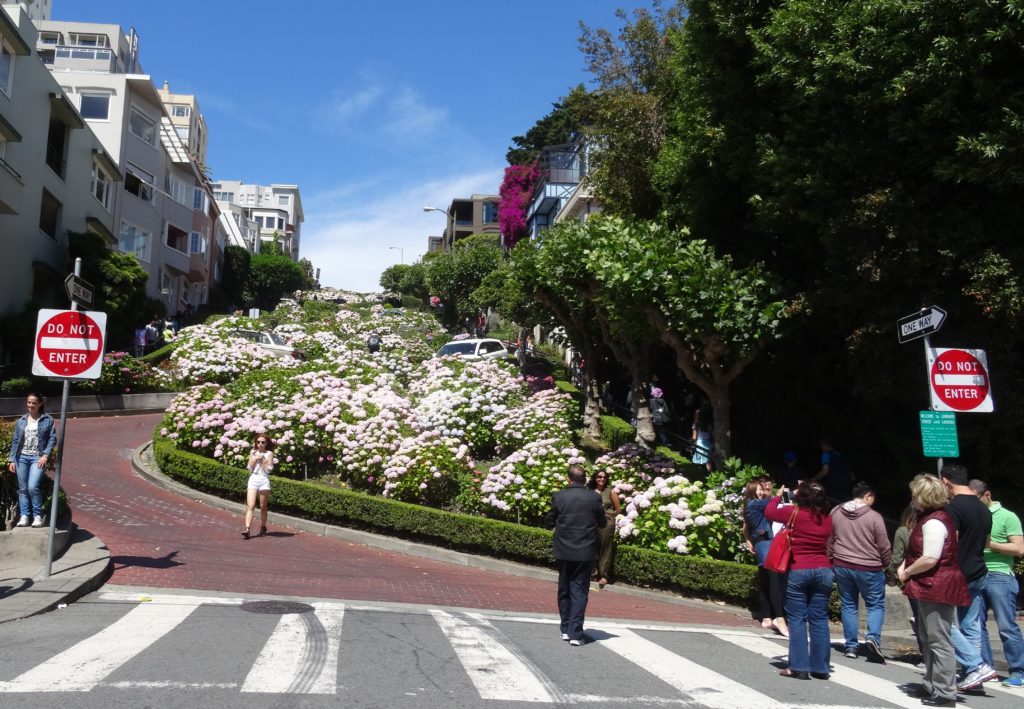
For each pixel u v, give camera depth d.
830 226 12.54
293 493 15.59
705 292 14.31
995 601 7.64
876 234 11.95
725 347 14.80
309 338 34.59
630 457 15.21
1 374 24.64
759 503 9.92
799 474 16.11
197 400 19.11
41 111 29.23
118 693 5.31
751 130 14.77
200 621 7.61
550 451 14.93
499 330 49.16
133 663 6.05
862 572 8.41
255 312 50.22
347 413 17.67
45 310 9.16
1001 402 11.40
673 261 14.81
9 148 26.88
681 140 16.98
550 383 27.78
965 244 11.09
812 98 12.59
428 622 8.34
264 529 14.00
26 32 28.03
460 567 13.05
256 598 8.97
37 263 28.98
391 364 29.72
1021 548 7.59
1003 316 10.80
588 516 7.96
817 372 16.34
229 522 14.92
